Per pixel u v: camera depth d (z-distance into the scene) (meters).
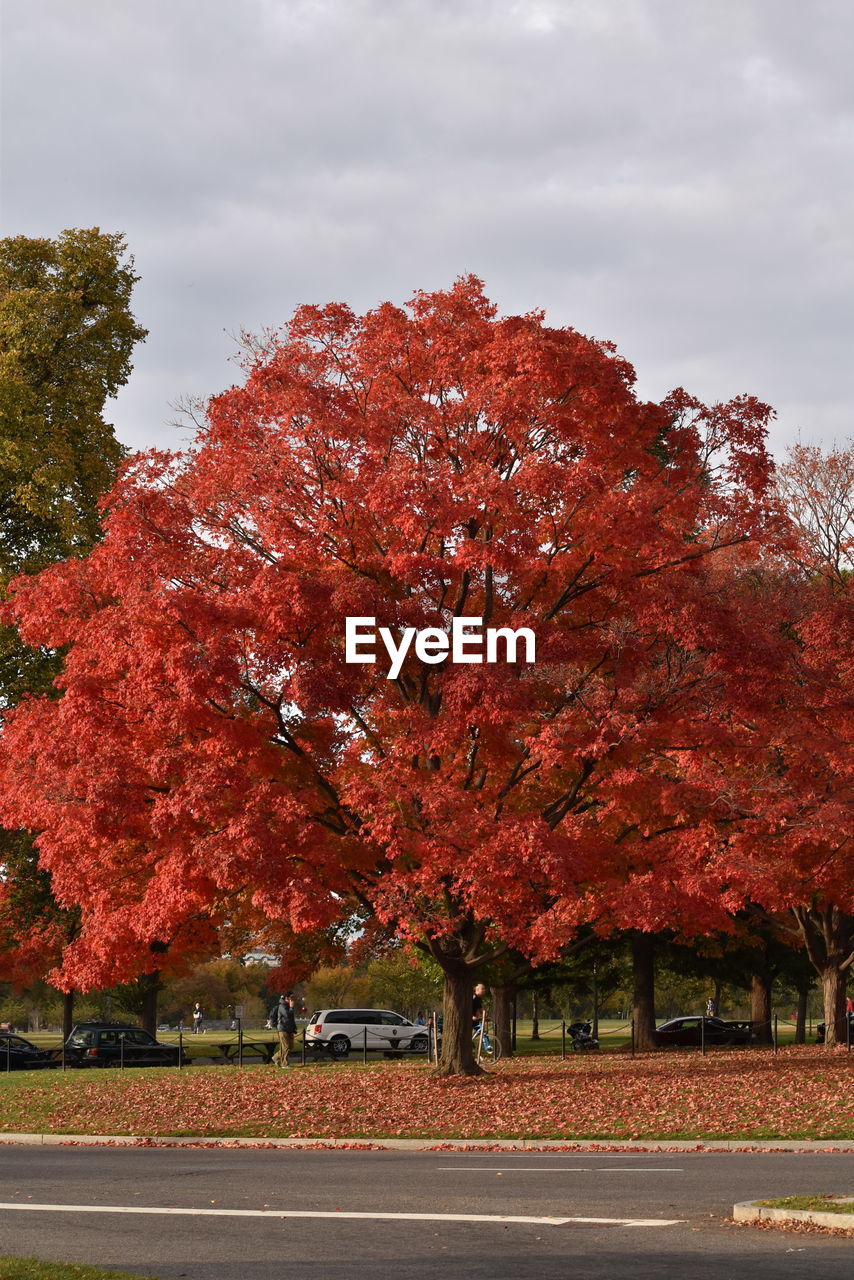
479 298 24.67
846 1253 9.41
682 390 23.55
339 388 23.62
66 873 23.72
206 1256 9.67
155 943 32.06
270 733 22.66
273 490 22.62
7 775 23.61
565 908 22.72
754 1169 14.53
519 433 22.38
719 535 24.00
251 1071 30.38
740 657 22.20
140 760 22.12
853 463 34.47
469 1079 24.81
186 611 20.73
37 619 23.36
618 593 23.36
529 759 24.81
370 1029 47.75
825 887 28.30
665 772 26.19
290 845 22.00
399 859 23.52
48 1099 25.67
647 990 41.41
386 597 22.55
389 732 24.58
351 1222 11.12
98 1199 12.88
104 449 36.19
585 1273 8.79
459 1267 9.10
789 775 25.56
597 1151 17.66
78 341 36.28
